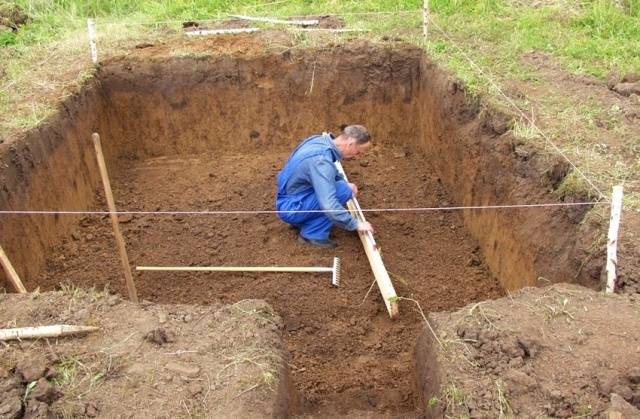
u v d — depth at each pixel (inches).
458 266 198.5
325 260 196.7
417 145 264.4
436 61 237.0
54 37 287.7
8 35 285.3
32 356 111.6
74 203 218.7
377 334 171.9
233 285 187.6
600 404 99.0
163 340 116.5
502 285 185.2
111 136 259.9
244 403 104.6
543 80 217.0
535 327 114.0
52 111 210.7
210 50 260.5
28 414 100.3
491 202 191.8
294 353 165.2
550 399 101.2
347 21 283.7
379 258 188.2
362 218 209.5
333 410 142.9
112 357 112.0
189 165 261.7
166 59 255.4
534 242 163.3
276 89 262.7
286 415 115.2
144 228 218.1
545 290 125.2
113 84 254.8
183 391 106.6
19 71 246.5
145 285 189.0
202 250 205.2
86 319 121.0
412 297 185.3
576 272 142.9
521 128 181.8
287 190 199.8
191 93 260.5
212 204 230.7
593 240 140.4
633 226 140.3
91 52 257.6
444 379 108.0
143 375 109.1
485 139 196.4
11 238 175.0
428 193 234.5
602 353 107.7
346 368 160.6
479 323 116.8
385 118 268.1
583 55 237.1
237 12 311.4
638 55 237.8
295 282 187.9
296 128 270.7
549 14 276.5
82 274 194.7
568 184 156.6
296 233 209.5
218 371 110.7
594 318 115.7
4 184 175.2
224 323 121.8
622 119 188.9
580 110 193.6
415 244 208.8
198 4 321.4
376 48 257.3
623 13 272.4
